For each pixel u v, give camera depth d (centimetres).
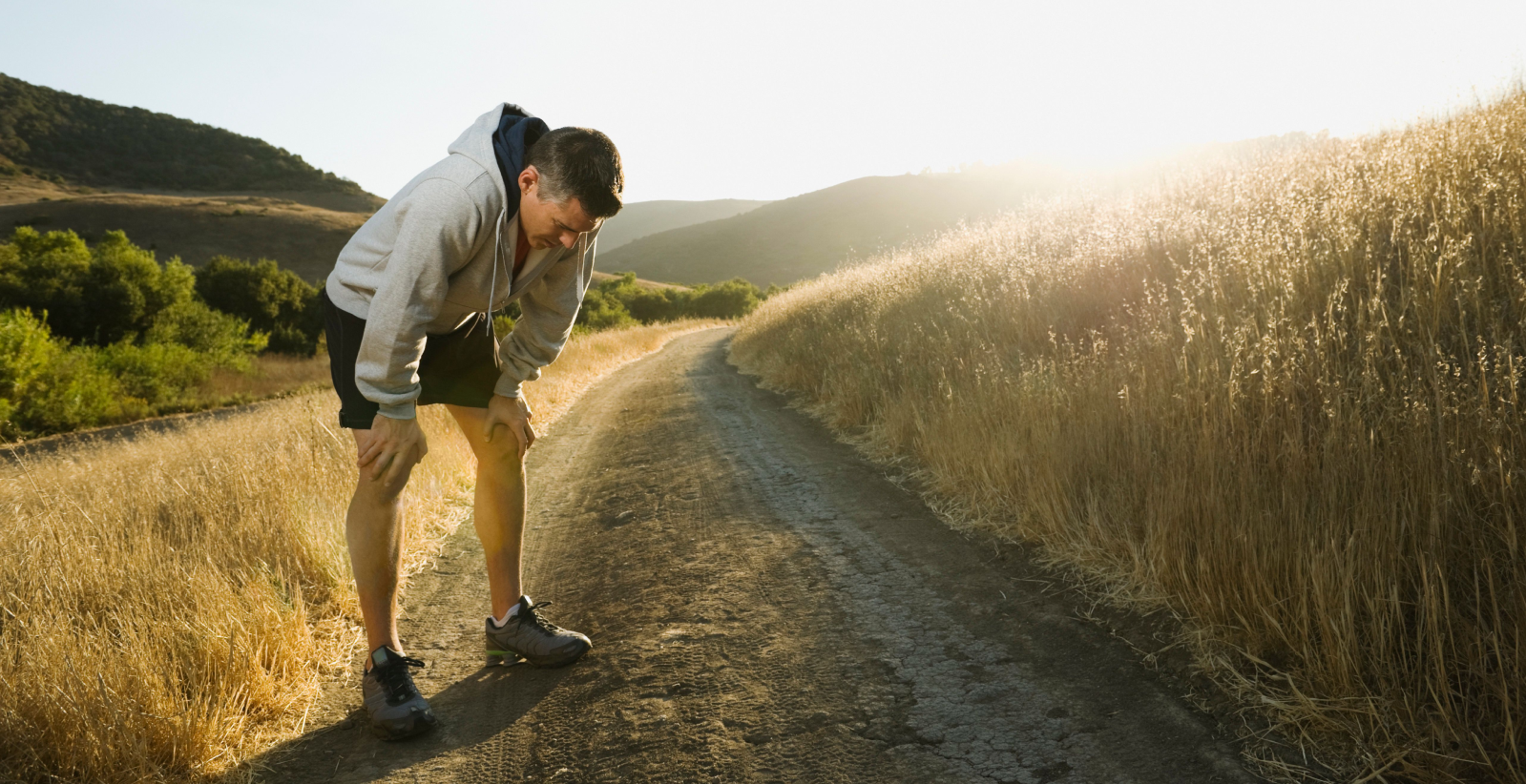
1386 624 179
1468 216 373
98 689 190
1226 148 869
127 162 13412
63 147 12962
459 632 283
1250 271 398
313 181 14688
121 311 2944
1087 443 331
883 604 271
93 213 8088
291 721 219
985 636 239
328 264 7625
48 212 8025
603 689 225
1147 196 810
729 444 629
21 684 190
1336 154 652
